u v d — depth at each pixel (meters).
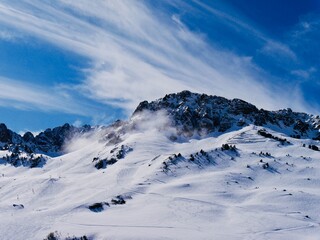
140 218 98.69
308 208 123.19
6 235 83.62
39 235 82.75
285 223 98.81
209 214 105.94
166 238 77.50
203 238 79.56
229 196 140.38
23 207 143.88
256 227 93.38
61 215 102.88
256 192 144.12
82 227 86.94
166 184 166.12
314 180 171.50
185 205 116.56
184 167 198.38
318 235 89.75
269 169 192.00
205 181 164.50
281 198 133.38
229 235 84.44
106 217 99.94
